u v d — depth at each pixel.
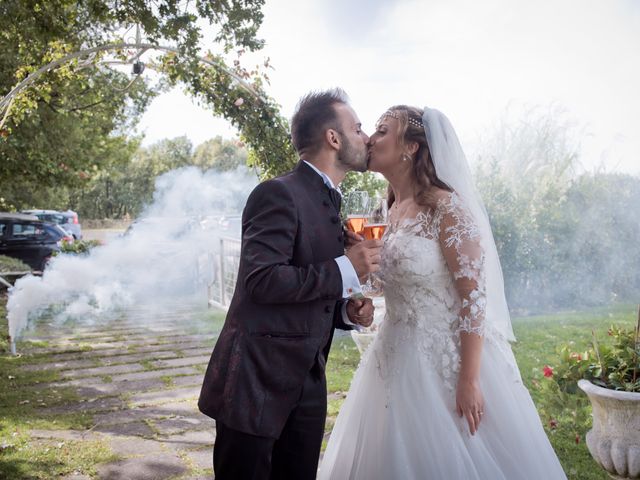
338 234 2.12
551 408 3.49
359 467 2.33
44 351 6.54
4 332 7.46
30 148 11.34
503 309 2.41
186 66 5.37
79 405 4.61
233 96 5.48
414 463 2.16
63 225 21.80
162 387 5.11
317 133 2.12
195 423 4.18
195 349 6.62
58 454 3.58
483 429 2.22
